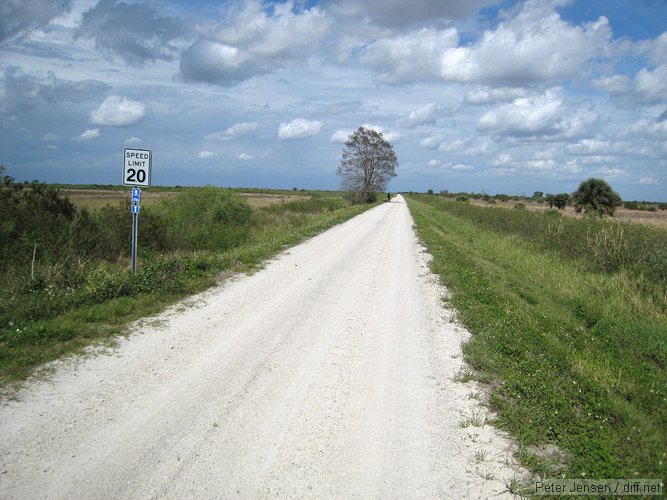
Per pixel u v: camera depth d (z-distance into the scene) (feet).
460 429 14.32
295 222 87.15
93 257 37.17
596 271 47.91
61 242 34.96
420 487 11.37
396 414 15.10
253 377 17.40
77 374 16.74
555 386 17.20
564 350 22.29
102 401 14.82
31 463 11.31
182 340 21.01
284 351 20.31
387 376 18.19
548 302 35.22
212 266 37.24
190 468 11.55
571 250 57.16
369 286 34.78
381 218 111.14
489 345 21.68
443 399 16.35
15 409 13.96
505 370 18.60
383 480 11.56
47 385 15.72
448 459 12.66
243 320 24.66
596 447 13.21
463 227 100.27
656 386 19.58
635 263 43.52
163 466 11.57
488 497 11.12
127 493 10.47
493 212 112.06
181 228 55.57
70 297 24.70
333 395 16.28
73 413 13.93
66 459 11.58
